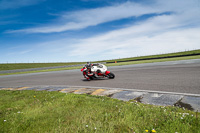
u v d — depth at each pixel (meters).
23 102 4.99
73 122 2.98
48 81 11.14
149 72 10.59
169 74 8.77
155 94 4.77
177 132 2.26
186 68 10.68
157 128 2.52
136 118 2.99
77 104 4.22
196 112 3.05
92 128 2.63
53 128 2.77
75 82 9.40
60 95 5.58
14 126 2.98
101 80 9.30
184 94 4.46
